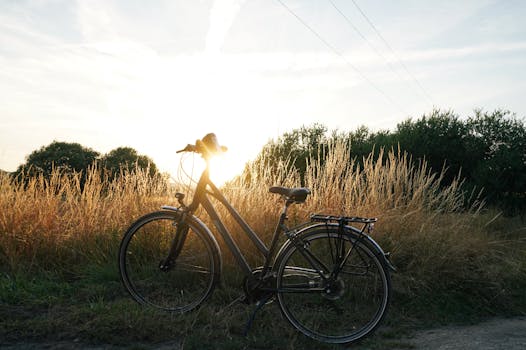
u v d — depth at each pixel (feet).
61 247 14.97
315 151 46.85
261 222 14.99
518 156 48.26
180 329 9.87
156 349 8.98
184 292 12.34
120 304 10.89
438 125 52.85
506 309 12.87
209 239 11.12
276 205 16.15
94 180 17.80
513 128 53.11
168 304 11.39
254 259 14.14
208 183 11.03
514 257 16.89
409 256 14.47
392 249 14.56
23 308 10.96
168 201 16.33
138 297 11.33
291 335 9.84
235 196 15.75
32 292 12.02
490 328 11.25
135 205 16.28
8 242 14.57
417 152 51.29
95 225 15.89
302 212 16.21
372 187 17.74
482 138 54.03
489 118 54.70
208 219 14.76
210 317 10.44
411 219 16.22
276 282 10.14
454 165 50.96
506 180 46.11
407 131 54.13
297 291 10.06
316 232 10.09
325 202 16.93
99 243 15.39
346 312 11.44
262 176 17.98
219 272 11.11
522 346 9.73
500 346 9.74
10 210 15.29
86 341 9.27
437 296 12.93
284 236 14.88
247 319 10.56
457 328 11.23
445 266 14.05
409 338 10.35
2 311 10.59
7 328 9.61
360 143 56.34
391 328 10.90
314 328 10.18
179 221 11.18
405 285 13.07
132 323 9.76
